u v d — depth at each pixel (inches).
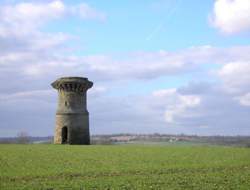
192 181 1341.0
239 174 1505.9
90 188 1202.6
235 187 1245.1
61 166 1685.5
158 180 1354.6
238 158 2063.2
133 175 1473.9
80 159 1964.8
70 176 1441.9
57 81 3388.3
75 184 1261.1
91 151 2448.3
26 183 1278.3
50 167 1649.9
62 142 3331.7
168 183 1301.7
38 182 1299.2
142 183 1294.3
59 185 1242.0
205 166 1722.4
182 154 2290.8
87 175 1466.5
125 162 1851.6
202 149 2726.4
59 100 3405.5
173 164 1781.5
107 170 1583.4
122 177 1417.3
